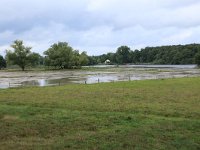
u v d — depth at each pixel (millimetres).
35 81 76188
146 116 23000
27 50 171250
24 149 14703
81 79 81125
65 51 172875
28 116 23078
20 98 34281
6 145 15383
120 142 15688
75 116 22766
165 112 24891
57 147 14969
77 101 31344
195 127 19125
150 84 52312
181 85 49719
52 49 174875
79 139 16281
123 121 21047
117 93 38781
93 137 16656
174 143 15594
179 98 33688
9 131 18250
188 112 24828
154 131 17984
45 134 17656
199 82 55531
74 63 174500
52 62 173375
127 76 91875
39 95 37312
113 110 26016
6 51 171250
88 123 20312
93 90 42906
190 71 127562
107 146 15062
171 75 94125
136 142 15688
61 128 19000
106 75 100500
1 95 37594
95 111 25562
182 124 19891
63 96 36000
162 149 14695
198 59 191250
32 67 193750
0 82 73688
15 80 81000
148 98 33812
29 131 18234
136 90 42406
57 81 74688
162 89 43562
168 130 18312
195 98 33625
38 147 15016
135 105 28547
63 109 26500
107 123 20344
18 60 169875
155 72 119500
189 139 16344
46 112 24734
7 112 24391
